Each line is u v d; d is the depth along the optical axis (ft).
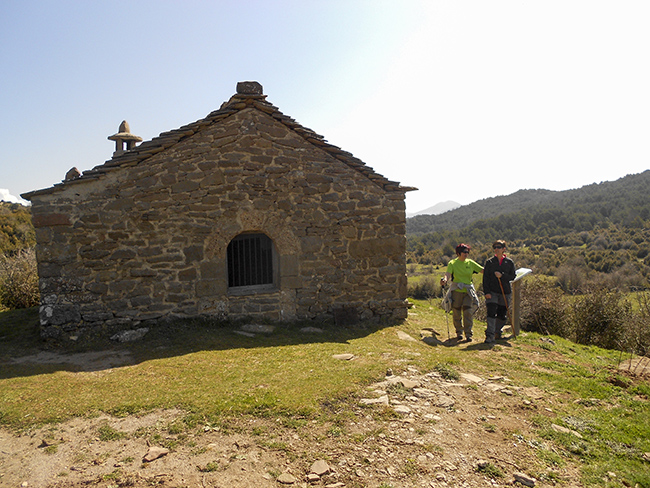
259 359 19.08
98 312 24.17
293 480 9.96
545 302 37.37
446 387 16.24
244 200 26.61
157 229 25.12
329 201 28.50
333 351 20.52
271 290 27.53
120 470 10.30
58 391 15.42
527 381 17.62
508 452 11.71
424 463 10.90
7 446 11.67
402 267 30.27
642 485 10.43
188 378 16.51
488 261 25.41
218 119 26.14
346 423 12.71
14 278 35.04
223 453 11.04
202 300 25.85
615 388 17.17
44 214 23.53
